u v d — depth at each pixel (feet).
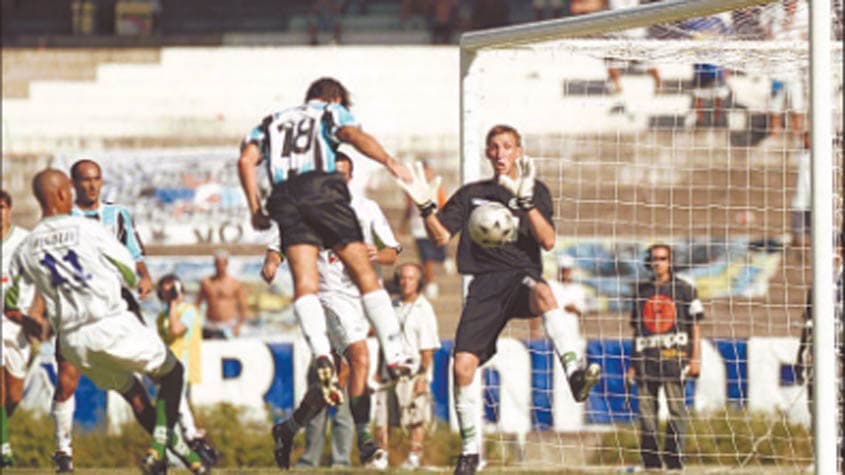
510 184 101.71
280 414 167.53
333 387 90.99
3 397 130.11
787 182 234.79
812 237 88.38
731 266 220.23
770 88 234.99
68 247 95.55
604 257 222.48
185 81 270.26
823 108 88.53
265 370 171.83
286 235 92.79
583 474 125.18
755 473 134.31
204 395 171.53
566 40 124.06
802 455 156.46
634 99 252.62
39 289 97.25
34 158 254.47
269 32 298.97
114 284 96.17
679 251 223.51
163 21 301.84
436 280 228.84
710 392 162.30
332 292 105.91
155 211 243.19
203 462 105.70
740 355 162.40
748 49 123.75
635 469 136.26
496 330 102.01
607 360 164.96
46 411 164.66
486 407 159.02
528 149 251.39
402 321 144.36
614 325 213.46
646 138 248.52
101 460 159.33
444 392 163.73
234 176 245.04
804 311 148.97
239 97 268.62
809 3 89.45
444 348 164.86
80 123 260.21
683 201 238.89
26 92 269.03
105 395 162.81
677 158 244.42
